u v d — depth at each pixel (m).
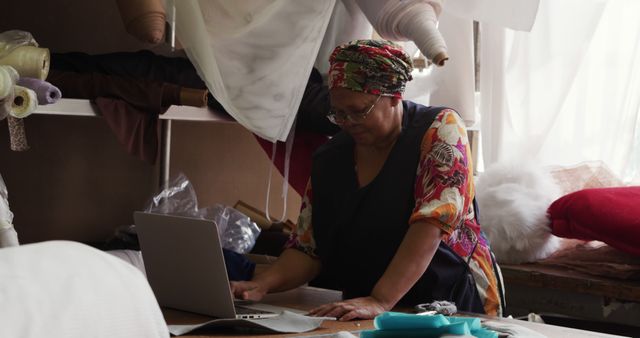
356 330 1.96
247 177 3.94
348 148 2.49
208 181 3.82
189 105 2.82
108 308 0.82
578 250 3.62
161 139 3.52
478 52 3.83
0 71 2.09
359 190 2.40
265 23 2.69
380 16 2.76
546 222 3.52
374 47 2.27
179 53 3.30
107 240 3.39
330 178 2.49
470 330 1.68
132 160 3.64
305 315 2.12
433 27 2.73
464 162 2.29
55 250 0.85
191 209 3.25
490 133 3.77
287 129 2.77
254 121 2.73
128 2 2.56
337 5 3.27
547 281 3.32
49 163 3.46
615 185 3.86
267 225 3.48
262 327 1.89
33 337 0.75
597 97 3.99
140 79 2.82
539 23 3.75
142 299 0.86
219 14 2.73
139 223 2.19
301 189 3.39
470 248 2.46
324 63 3.33
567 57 3.74
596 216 3.37
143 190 3.68
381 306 2.17
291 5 2.68
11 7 3.45
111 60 2.99
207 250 2.03
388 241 2.37
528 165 3.66
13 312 0.75
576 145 3.98
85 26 3.57
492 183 3.64
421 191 2.29
